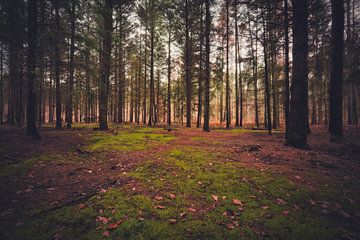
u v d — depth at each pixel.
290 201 3.13
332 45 8.05
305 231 2.39
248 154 6.14
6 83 21.19
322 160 5.28
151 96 18.86
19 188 3.80
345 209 2.92
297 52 6.79
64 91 15.98
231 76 29.78
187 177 4.23
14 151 6.63
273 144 7.96
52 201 3.26
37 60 8.38
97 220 2.69
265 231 2.41
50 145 7.74
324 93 20.22
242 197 3.29
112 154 6.41
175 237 2.32
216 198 3.26
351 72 9.43
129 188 3.75
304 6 6.58
